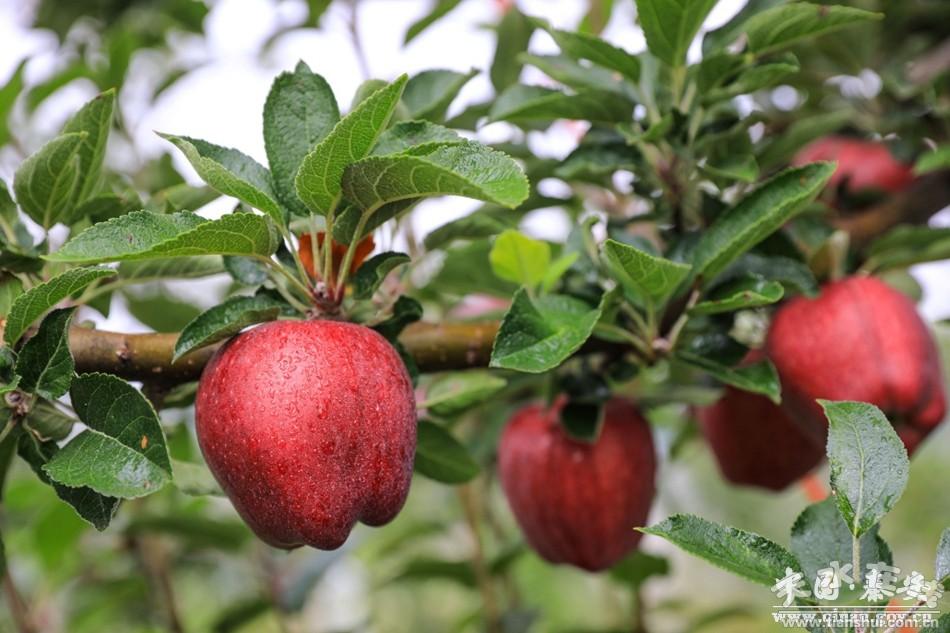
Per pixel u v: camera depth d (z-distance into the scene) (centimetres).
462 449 72
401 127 61
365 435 59
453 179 56
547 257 74
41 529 95
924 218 89
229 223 58
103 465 58
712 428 86
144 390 66
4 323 62
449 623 141
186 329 61
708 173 74
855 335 75
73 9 109
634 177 77
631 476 80
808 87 93
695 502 154
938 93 90
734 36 73
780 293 68
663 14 72
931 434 77
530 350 64
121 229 58
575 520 80
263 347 60
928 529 156
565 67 78
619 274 70
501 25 88
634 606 100
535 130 86
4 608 113
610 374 76
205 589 136
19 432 62
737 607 104
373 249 66
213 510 117
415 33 95
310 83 64
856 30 91
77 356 64
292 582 101
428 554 114
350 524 59
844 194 88
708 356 72
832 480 58
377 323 65
